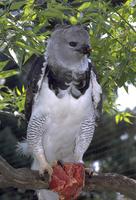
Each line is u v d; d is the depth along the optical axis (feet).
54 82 17.33
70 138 17.74
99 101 17.65
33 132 17.52
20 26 17.67
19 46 17.38
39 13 17.48
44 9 17.57
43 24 17.66
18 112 18.88
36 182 17.04
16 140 22.70
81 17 17.63
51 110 17.34
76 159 17.84
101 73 18.21
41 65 17.44
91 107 17.62
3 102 18.71
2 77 18.22
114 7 18.17
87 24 18.03
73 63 17.35
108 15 17.89
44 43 18.17
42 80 17.38
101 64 18.15
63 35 17.40
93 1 17.63
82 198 23.70
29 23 17.79
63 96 17.29
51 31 17.94
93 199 23.53
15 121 21.99
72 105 17.31
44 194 18.01
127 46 17.90
